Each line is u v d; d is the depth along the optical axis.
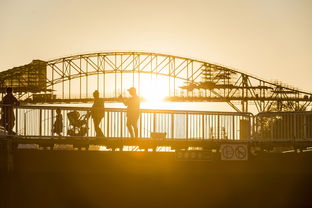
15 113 77.31
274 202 84.56
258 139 86.56
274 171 84.25
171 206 80.94
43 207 77.00
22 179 76.38
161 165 80.38
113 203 79.12
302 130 86.25
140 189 79.88
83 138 79.81
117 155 79.06
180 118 84.44
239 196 83.12
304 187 85.94
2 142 76.12
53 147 80.75
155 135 83.12
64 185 77.56
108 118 81.38
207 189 81.94
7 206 75.75
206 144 85.12
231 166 82.69
